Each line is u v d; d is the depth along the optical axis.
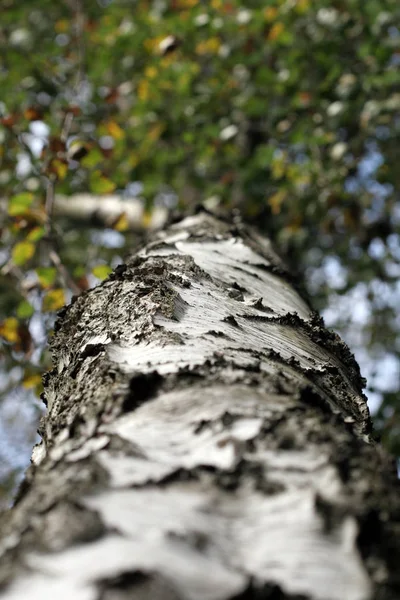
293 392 0.85
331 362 1.30
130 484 0.63
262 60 4.18
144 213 3.84
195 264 1.54
